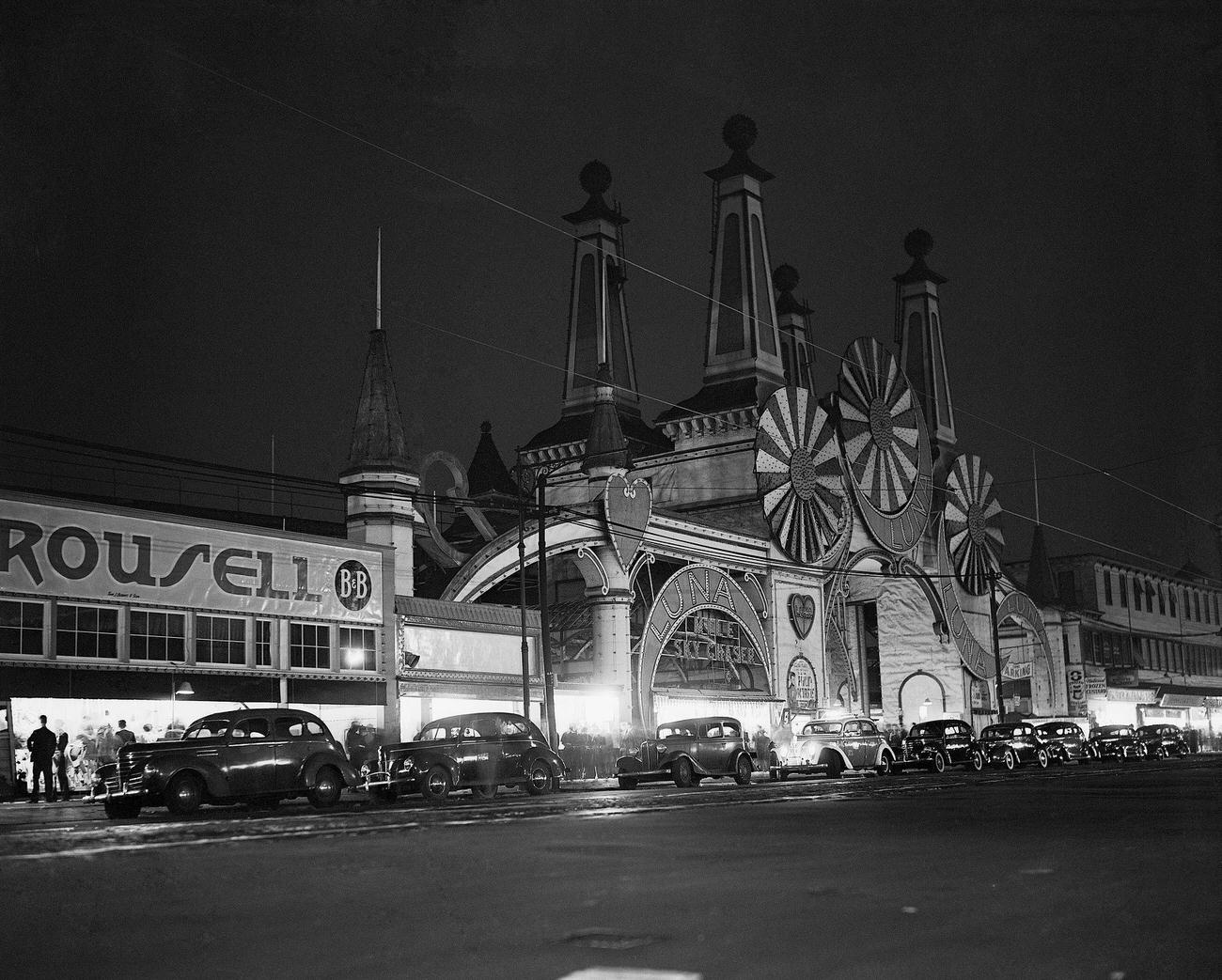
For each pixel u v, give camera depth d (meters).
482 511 67.75
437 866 12.51
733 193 66.94
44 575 31.97
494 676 44.00
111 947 8.24
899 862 12.58
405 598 41.78
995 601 73.12
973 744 44.62
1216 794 25.25
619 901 9.90
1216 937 8.14
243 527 36.66
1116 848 13.76
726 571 57.16
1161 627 104.94
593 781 40.75
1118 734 58.22
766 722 58.19
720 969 7.23
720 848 14.25
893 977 6.95
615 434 51.41
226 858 13.64
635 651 50.69
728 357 64.88
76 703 32.25
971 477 80.69
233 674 35.78
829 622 66.75
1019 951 7.67
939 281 85.50
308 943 8.23
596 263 71.31
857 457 68.75
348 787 25.48
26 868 12.85
